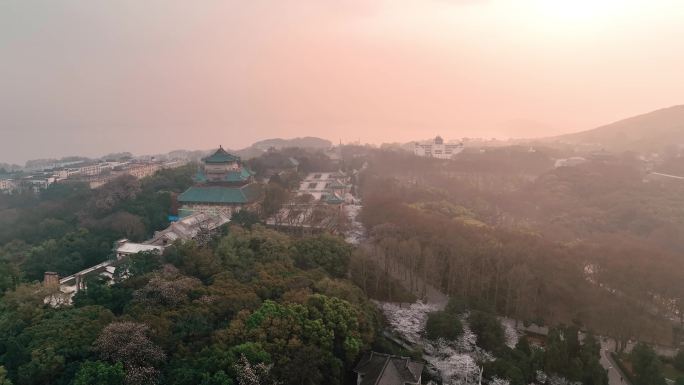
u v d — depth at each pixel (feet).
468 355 367.66
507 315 472.44
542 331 446.19
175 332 324.60
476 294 476.95
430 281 528.63
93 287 394.11
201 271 441.27
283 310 346.13
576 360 359.25
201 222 648.38
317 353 318.65
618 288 479.00
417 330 414.00
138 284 398.62
